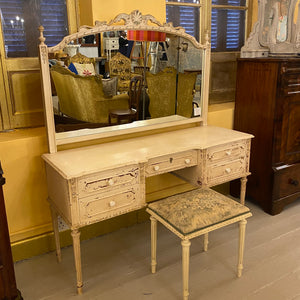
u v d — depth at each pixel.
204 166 2.19
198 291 1.90
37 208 2.18
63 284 1.98
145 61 2.22
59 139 2.03
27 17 2.00
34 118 2.17
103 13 2.07
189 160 2.15
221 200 1.93
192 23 2.66
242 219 1.87
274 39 2.73
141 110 2.31
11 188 2.04
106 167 1.75
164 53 2.28
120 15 2.04
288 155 2.74
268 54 2.82
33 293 1.90
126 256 2.24
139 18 2.11
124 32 2.09
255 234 2.47
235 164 2.34
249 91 2.73
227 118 2.89
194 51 2.41
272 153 2.64
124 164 1.81
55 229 2.10
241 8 2.88
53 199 2.00
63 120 2.02
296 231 2.50
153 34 2.20
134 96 2.24
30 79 2.10
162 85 2.34
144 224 2.64
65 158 1.90
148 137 2.33
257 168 2.79
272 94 2.55
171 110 2.45
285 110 2.59
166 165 2.07
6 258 1.62
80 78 2.01
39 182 2.13
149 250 2.30
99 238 2.45
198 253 2.27
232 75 3.03
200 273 2.06
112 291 1.92
